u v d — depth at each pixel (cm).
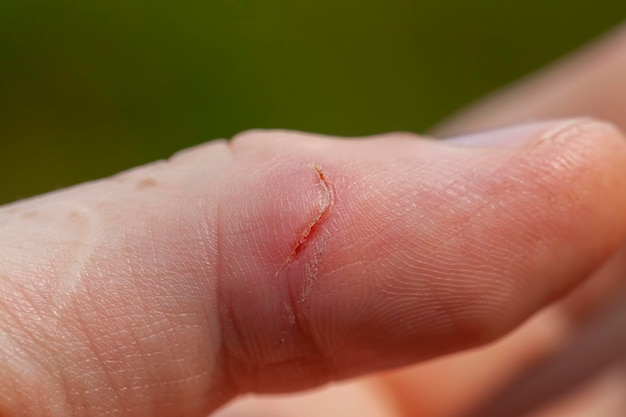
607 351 11
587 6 17
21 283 8
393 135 9
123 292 8
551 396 11
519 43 17
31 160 15
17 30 16
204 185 8
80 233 8
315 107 16
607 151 8
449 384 11
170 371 8
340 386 10
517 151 8
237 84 16
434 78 17
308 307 8
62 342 8
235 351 8
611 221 8
